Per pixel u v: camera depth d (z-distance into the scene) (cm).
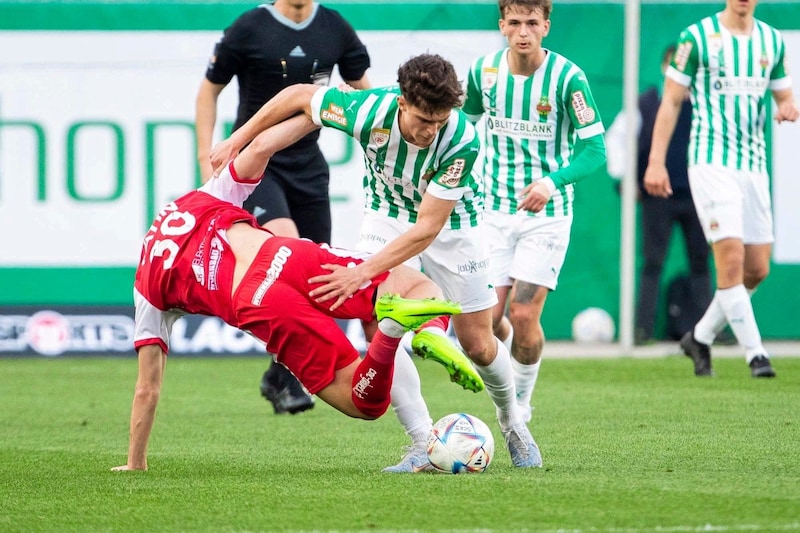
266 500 1331
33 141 3178
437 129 1399
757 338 2603
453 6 3162
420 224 1440
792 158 3209
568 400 2303
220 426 2070
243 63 2150
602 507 1260
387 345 1346
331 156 3162
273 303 1375
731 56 2500
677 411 2128
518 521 1196
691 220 3164
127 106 3186
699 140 2555
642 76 3225
